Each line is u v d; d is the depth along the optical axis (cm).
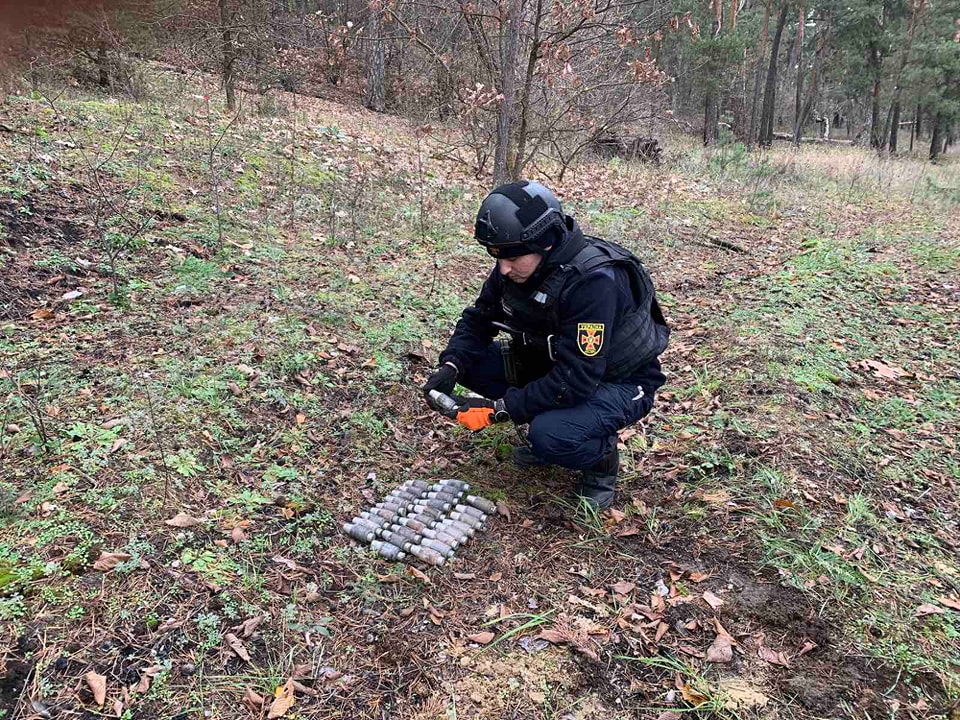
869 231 788
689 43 2036
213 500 272
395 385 375
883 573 265
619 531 288
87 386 322
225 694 203
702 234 761
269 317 411
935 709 216
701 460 327
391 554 263
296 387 355
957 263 652
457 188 829
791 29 3500
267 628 225
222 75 1112
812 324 488
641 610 249
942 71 2505
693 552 277
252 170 688
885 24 2773
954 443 351
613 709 214
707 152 1489
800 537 279
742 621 246
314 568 253
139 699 197
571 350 261
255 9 1145
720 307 529
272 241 541
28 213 459
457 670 221
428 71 1280
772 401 373
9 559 227
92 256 442
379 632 232
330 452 319
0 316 368
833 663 230
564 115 968
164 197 552
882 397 394
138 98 809
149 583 230
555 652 230
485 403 282
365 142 980
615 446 295
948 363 441
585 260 259
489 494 307
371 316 445
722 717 212
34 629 209
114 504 256
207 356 362
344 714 204
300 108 1191
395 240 604
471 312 308
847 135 4084
